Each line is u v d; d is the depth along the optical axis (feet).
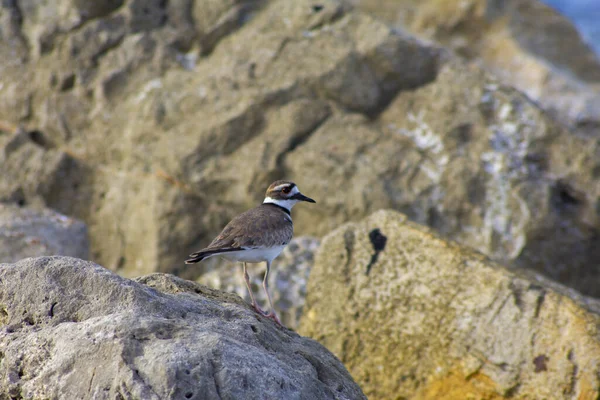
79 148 54.70
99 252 53.83
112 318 19.38
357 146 50.01
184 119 51.70
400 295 32.91
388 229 34.45
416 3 76.74
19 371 19.35
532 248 47.83
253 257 29.01
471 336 30.35
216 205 50.96
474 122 51.21
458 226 48.37
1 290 21.22
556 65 74.43
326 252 35.83
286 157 50.01
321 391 20.86
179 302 21.81
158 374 17.80
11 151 54.44
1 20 57.57
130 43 55.21
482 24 73.82
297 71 52.49
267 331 22.40
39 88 55.36
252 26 56.24
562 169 50.03
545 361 28.45
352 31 54.19
